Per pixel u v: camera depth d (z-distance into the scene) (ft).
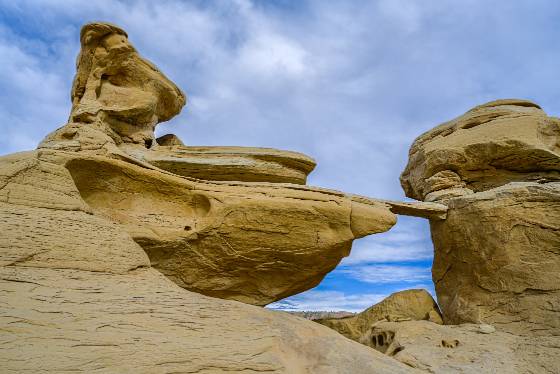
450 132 48.75
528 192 35.63
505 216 35.88
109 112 36.17
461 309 36.96
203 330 16.07
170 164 34.78
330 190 32.24
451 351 27.86
